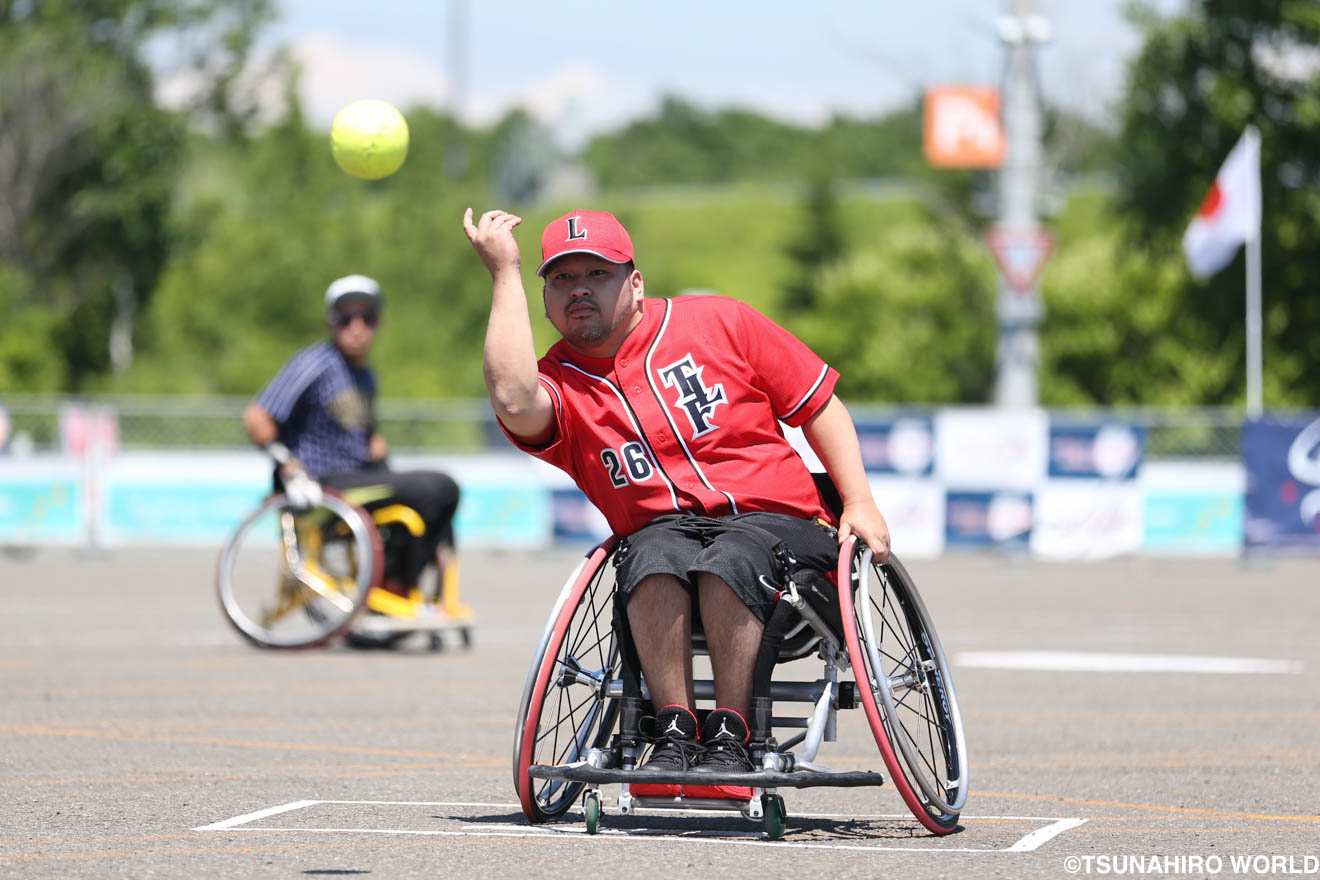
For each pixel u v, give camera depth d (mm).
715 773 11312
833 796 14344
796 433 19250
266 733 17312
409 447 52625
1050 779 14859
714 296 12891
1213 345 90125
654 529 12078
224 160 148500
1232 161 51562
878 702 12352
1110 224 109750
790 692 12562
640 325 12641
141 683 21469
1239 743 17094
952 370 118312
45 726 17609
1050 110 90750
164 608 32844
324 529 25797
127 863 10570
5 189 115688
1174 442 48188
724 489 12406
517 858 10859
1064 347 108125
